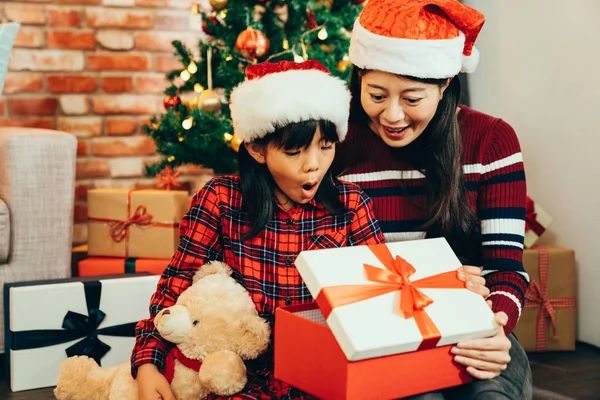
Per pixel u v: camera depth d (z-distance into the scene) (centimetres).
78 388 140
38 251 203
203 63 236
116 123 291
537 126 228
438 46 115
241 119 114
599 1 199
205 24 235
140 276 192
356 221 125
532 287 206
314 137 111
